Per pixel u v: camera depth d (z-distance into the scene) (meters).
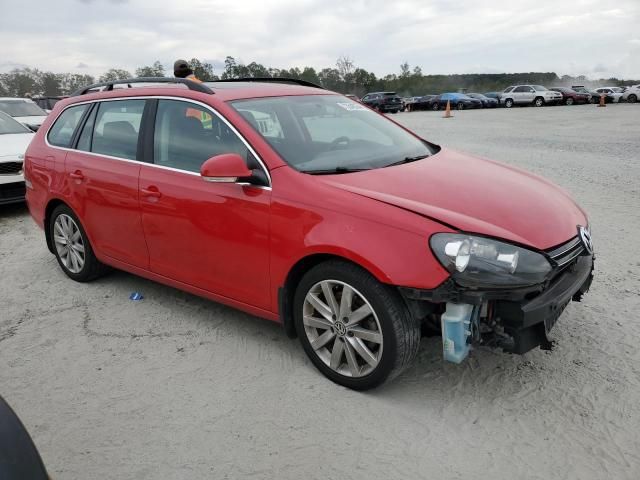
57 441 2.85
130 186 4.05
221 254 3.55
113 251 4.43
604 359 3.39
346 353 3.11
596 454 2.61
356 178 3.26
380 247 2.80
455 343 2.76
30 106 13.40
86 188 4.45
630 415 2.87
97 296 4.67
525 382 3.19
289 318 3.39
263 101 3.85
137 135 4.12
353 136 3.94
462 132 18.45
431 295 2.71
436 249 2.70
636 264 4.87
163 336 3.91
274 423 2.91
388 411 2.97
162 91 4.04
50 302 4.59
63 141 4.83
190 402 3.12
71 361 3.62
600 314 3.96
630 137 15.12
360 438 2.77
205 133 3.69
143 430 2.90
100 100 4.57
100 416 3.03
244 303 3.56
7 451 1.77
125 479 2.56
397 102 40.59
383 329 2.89
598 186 8.09
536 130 18.38
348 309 3.03
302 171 3.29
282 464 2.62
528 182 3.61
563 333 3.71
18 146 8.01
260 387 3.24
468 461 2.59
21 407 3.14
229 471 2.58
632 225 6.02
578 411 2.92
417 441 2.74
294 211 3.12
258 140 3.41
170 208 3.77
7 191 7.59
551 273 2.81
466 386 3.17
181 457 2.69
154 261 4.09
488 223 2.85
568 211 3.32
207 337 3.87
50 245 5.21
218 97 3.73
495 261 2.67
